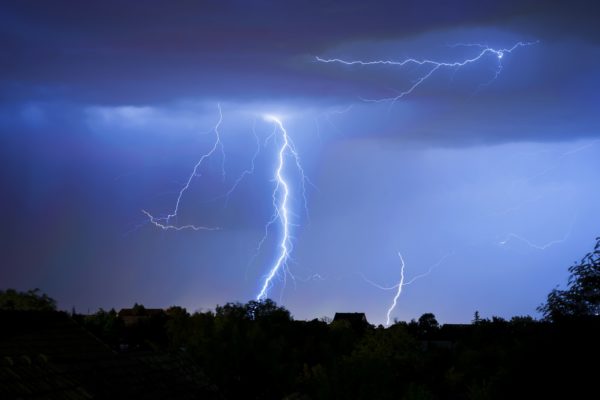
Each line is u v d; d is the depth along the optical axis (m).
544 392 19.98
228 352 49.38
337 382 40.88
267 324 74.56
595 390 19.36
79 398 11.27
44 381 11.12
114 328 73.69
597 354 19.69
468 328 87.81
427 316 107.62
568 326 20.19
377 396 40.16
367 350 56.09
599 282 21.11
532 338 20.98
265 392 49.28
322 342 68.12
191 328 75.06
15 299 43.91
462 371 53.81
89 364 13.57
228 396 48.31
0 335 14.45
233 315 77.00
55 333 15.62
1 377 10.49
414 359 55.31
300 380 51.50
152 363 16.25
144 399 13.63
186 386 16.23
